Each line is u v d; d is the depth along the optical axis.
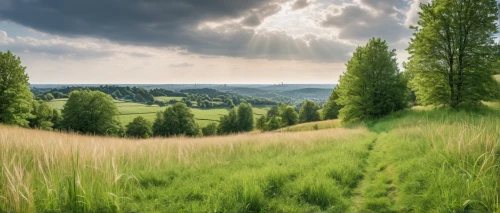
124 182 5.30
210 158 8.08
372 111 31.05
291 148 10.25
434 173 5.02
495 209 3.69
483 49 21.52
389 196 5.02
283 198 4.84
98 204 4.23
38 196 4.20
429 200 4.29
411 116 23.94
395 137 11.38
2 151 5.78
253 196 4.51
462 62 22.67
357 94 33.00
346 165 6.82
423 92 25.67
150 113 109.44
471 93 22.30
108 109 47.22
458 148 5.61
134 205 4.41
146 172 6.16
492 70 21.88
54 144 6.81
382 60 31.05
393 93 30.88
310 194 4.81
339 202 4.70
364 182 6.06
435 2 24.28
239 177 5.56
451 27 22.70
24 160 5.56
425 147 7.24
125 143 10.58
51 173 4.91
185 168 6.87
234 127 77.06
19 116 31.83
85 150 6.50
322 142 11.99
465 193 4.10
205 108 154.62
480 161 5.17
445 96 23.78
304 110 80.19
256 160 7.86
